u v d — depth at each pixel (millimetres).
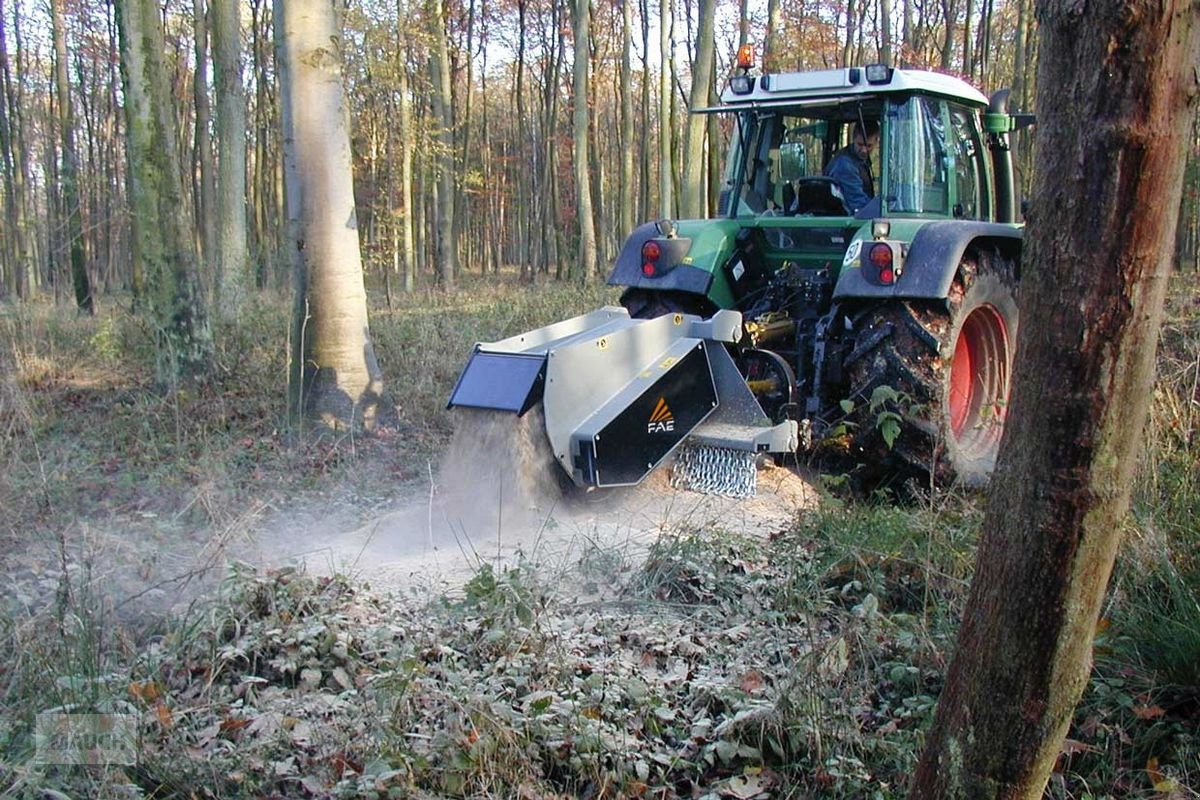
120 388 9203
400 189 22641
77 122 27000
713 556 4535
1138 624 3717
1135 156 2006
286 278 20219
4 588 4371
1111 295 2062
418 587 4461
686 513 5246
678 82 28562
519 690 3525
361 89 19828
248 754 3111
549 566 4629
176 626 3934
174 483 6113
